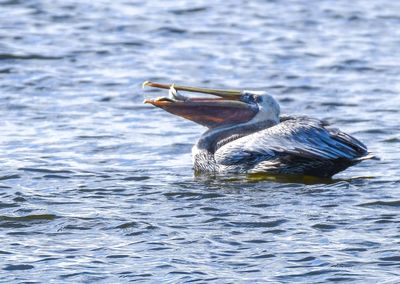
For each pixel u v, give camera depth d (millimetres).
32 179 15625
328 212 13695
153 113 20984
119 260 11938
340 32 30125
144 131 19359
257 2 34188
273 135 16016
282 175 15945
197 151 16672
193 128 19719
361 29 30625
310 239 12602
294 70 25406
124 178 15852
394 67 25891
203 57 26656
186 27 30094
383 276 11398
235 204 14141
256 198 14461
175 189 15062
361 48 27984
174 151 17938
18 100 21734
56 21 30016
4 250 12234
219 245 12422
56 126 19594
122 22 30219
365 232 12836
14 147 17875
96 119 20297
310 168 15844
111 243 12500
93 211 13758
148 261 11914
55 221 13320
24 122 19891
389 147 18234
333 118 20766
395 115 20922
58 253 12164
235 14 32188
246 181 15648
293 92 23328
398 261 11836
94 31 29016
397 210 13797
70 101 21859
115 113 20922
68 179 15680
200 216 13547
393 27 31000
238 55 26953
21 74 24141
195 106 16828
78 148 17922
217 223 13242
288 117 17141
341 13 32719
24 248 12320
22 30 28688
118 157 17375
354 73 25250
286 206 14023
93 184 15375
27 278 11391
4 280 11336
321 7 33625
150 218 13445
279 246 12375
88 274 11500
